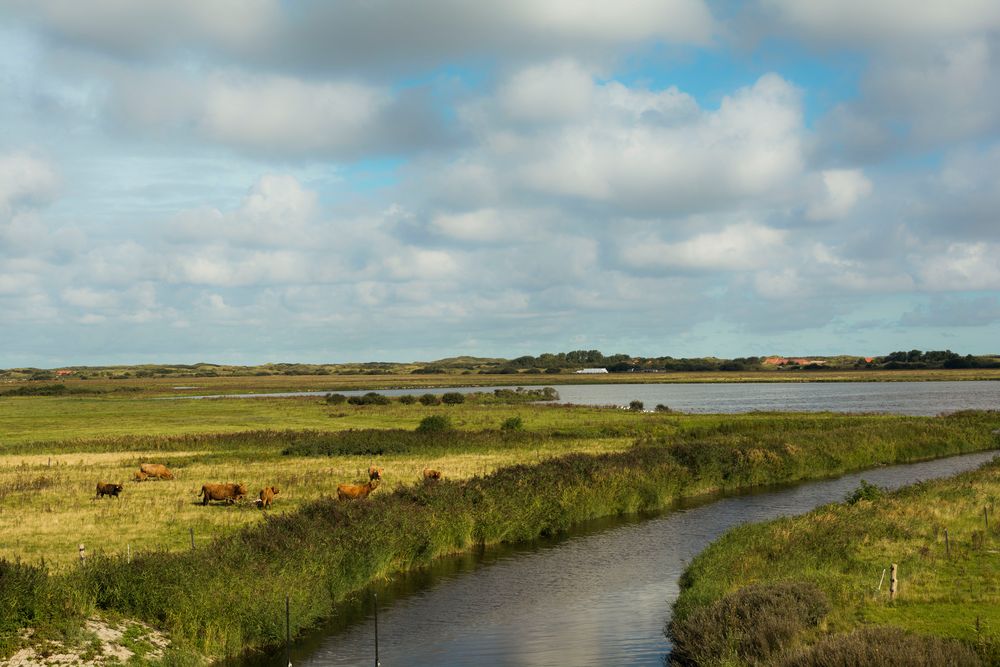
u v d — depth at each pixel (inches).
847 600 874.8
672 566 1246.3
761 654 727.1
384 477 1838.1
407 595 1103.6
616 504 1683.1
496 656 860.6
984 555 1055.6
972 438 2780.5
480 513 1413.6
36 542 1181.1
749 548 1163.9
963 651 649.0
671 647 876.6
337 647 901.8
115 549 1132.5
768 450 2191.2
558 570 1228.5
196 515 1409.9
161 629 836.0
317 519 1178.6
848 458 2346.2
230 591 898.7
